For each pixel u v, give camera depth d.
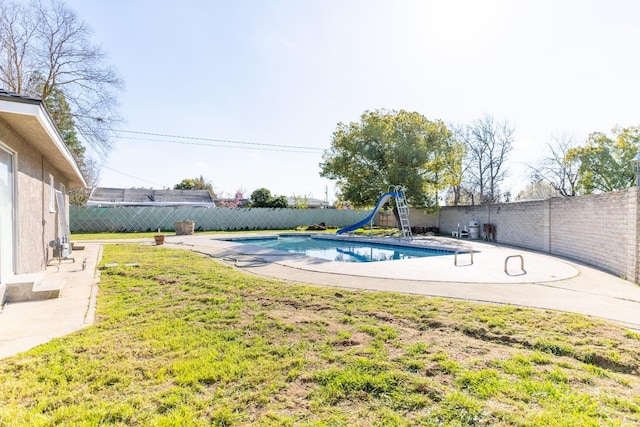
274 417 2.17
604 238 8.36
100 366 2.84
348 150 19.97
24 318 4.17
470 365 2.91
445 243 14.84
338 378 2.65
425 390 2.49
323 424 2.10
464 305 4.81
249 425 2.10
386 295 5.46
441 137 19.39
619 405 2.30
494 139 27.86
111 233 21.08
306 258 10.00
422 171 20.00
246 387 2.55
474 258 10.25
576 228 10.07
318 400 2.38
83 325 3.93
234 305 4.79
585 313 4.57
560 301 5.20
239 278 6.73
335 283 6.50
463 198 30.42
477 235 17.55
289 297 5.26
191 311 4.48
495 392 2.46
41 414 2.18
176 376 2.69
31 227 6.76
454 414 2.20
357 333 3.71
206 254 10.88
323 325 3.94
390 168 18.72
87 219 21.44
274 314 4.36
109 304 4.82
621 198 7.54
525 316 4.26
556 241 11.36
